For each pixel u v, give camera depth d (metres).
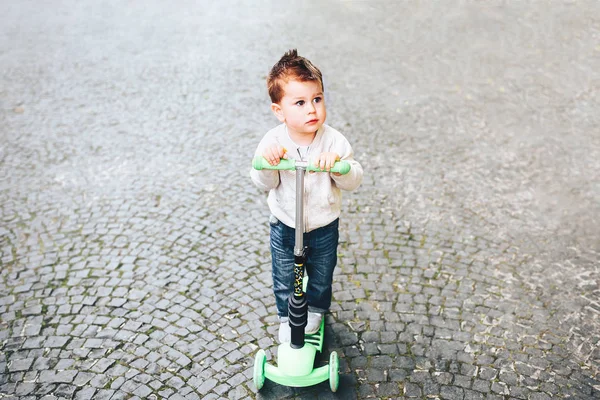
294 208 2.73
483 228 4.11
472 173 4.73
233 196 4.46
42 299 3.52
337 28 7.55
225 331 3.27
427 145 5.11
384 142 5.15
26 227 4.16
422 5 8.25
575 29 7.40
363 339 3.21
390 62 6.64
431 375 2.98
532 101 5.81
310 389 2.92
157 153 5.03
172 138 5.25
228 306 3.44
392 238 4.00
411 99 5.87
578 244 3.96
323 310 3.13
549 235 4.04
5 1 8.61
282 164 2.46
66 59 6.80
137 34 7.46
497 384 2.93
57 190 4.56
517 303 3.45
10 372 3.03
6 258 3.86
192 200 4.42
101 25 7.75
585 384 2.93
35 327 3.31
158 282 3.63
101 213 4.29
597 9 7.99
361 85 6.13
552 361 3.06
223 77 6.35
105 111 5.71
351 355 3.11
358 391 2.90
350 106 5.73
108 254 3.88
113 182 4.65
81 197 4.48
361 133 5.28
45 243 4.00
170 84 6.21
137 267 3.76
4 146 5.15
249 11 8.13
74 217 4.25
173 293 3.54
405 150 5.04
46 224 4.19
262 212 4.29
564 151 5.02
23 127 5.45
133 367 3.05
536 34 7.28
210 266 3.76
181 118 5.57
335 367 2.82
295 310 2.73
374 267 3.74
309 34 7.38
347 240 3.98
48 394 2.91
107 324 3.32
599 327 3.28
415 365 3.04
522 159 4.91
